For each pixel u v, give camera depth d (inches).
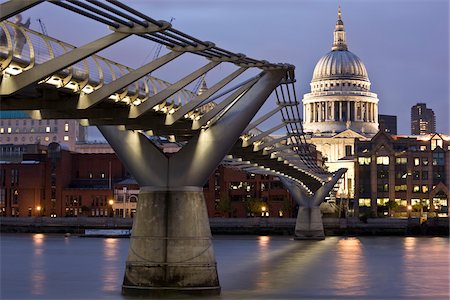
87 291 2847.0
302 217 7042.3
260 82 2340.1
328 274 3592.5
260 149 3331.7
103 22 1505.9
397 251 5403.5
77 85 1753.2
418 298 2731.3
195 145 2305.6
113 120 2166.6
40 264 4247.0
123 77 1807.3
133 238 2315.5
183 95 2399.1
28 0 1237.7
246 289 2859.3
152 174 2298.2
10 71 1525.6
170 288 2267.5
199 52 1925.4
